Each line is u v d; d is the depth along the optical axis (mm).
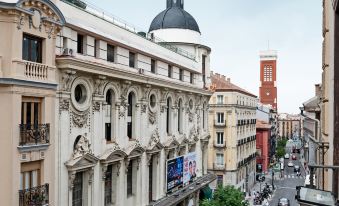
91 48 24203
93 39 24422
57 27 20312
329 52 21375
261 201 63531
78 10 23281
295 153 153125
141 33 35125
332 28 18688
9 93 17516
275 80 159250
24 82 18016
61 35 21391
